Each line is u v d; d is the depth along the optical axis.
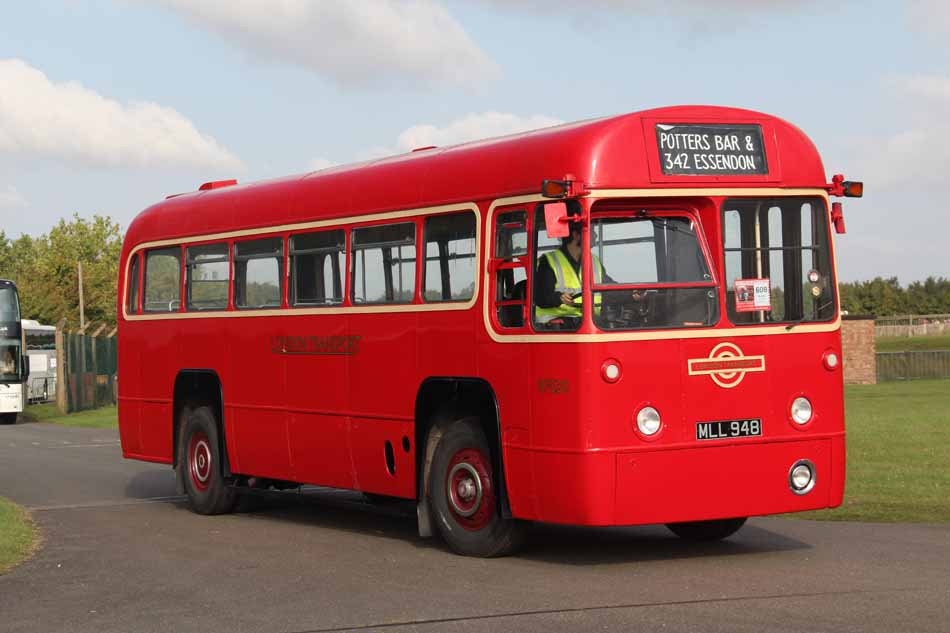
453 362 11.56
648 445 10.19
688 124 10.54
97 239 116.56
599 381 10.12
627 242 10.38
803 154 10.89
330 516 15.28
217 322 15.29
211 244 15.48
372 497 13.97
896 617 8.17
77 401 45.72
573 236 10.34
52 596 9.95
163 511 16.03
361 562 11.30
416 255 12.10
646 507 10.20
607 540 12.36
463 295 11.49
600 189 10.23
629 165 10.31
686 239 10.56
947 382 56.28
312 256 13.67
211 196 15.78
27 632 8.63
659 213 10.49
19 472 21.66
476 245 11.34
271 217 14.34
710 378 10.39
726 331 10.46
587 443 10.12
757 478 10.52
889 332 100.25
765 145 10.77
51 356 56.78
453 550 11.66
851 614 8.30
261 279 14.53
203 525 14.48
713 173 10.55
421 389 11.98
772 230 10.76
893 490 15.93
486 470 11.31
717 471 10.38
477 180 11.39
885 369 61.47
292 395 13.91
